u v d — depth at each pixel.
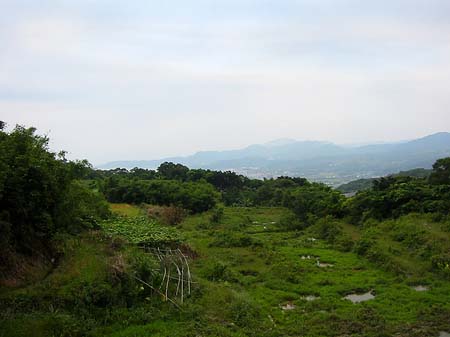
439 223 32.69
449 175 38.84
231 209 60.06
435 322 17.91
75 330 14.84
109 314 16.50
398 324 17.77
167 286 19.52
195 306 18.36
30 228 18.36
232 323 17.48
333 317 18.36
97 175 68.50
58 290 16.34
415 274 25.09
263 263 29.36
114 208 46.09
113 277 17.98
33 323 14.45
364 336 16.59
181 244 28.36
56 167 19.11
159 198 53.81
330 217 41.41
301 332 17.02
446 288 22.14
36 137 19.33
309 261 29.38
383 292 22.14
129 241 25.33
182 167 78.62
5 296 15.16
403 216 35.88
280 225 45.66
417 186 39.09
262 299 21.27
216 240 35.38
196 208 54.47
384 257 27.86
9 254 16.84
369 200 39.66
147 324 16.42
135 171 76.06
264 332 16.78
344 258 30.30
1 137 17.83
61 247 20.20
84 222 24.84
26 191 17.23
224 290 21.09
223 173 79.44
